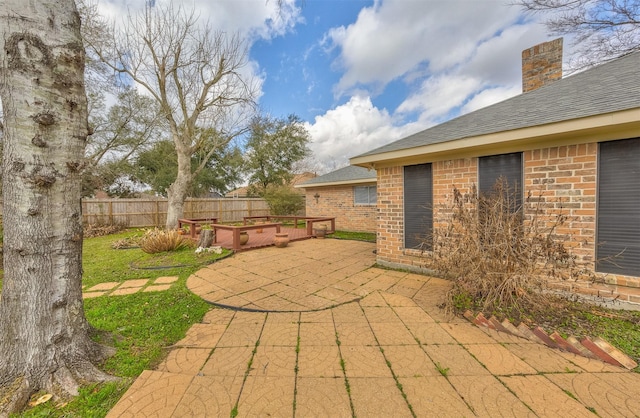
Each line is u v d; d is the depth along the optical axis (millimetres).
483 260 3178
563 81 4906
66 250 2146
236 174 23938
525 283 2977
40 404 1822
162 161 18891
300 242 8922
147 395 1905
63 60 2033
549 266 3447
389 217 5520
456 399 1861
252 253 7047
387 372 2166
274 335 2791
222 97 11508
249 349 2529
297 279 4742
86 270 5543
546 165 3684
